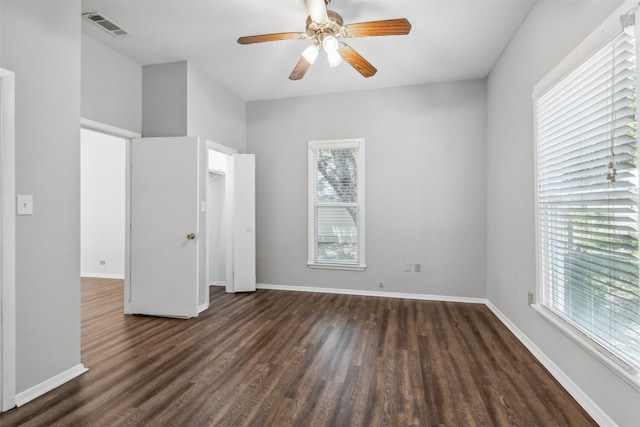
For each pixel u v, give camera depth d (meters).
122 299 4.31
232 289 4.61
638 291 1.53
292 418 1.80
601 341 1.79
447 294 4.21
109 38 3.13
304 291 4.68
